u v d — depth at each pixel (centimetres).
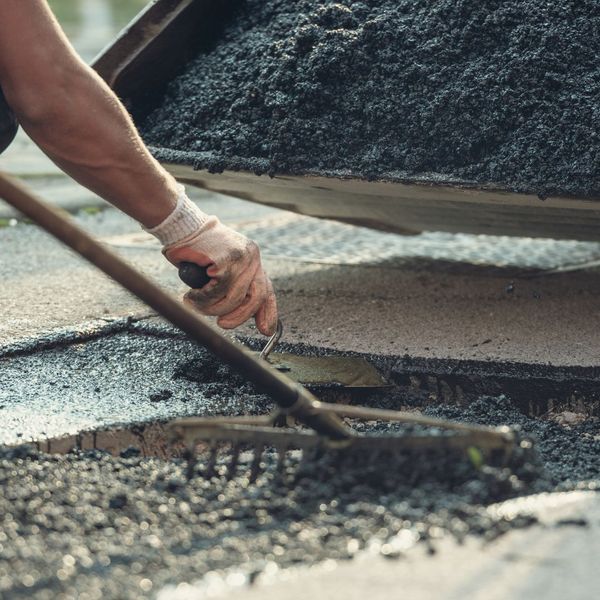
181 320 268
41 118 324
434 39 416
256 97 432
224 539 253
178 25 451
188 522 264
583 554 245
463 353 401
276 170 414
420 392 393
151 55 451
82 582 229
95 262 261
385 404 385
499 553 246
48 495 275
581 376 386
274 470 297
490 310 459
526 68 394
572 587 231
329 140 414
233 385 382
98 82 329
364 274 529
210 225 354
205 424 284
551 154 381
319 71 419
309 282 512
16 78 319
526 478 282
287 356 402
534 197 385
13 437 317
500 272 531
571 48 398
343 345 412
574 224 425
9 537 251
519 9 411
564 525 259
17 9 311
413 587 230
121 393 366
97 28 1491
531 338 419
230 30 469
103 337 425
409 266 547
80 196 746
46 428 326
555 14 407
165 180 346
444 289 496
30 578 230
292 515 265
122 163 335
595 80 392
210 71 457
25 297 479
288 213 712
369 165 403
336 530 255
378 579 233
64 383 375
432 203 435
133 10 1819
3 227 650
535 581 233
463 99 397
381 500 271
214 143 432
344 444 279
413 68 411
